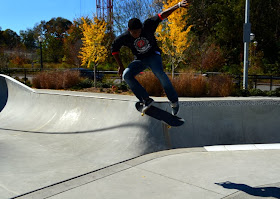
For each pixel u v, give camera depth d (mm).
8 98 11727
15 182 4199
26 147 6242
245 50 10383
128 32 3598
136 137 6180
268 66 26609
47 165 5051
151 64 3639
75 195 3809
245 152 5879
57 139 6891
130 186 4117
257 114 7039
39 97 9844
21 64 41844
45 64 42625
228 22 30391
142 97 3773
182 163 5184
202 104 6816
